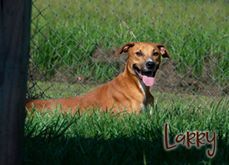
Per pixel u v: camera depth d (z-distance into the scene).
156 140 8.98
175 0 19.84
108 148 8.49
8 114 6.64
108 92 12.32
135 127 9.64
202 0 20.03
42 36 17.06
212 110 11.04
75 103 12.15
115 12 19.61
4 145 6.69
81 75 16.72
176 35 17.48
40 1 20.44
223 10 19.95
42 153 8.18
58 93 15.14
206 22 18.97
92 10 20.17
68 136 9.09
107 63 16.77
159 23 18.48
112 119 10.24
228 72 16.41
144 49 12.55
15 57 6.54
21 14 6.47
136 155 8.33
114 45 17.34
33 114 10.55
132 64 12.44
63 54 16.94
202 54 17.00
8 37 6.48
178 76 16.41
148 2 20.73
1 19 6.44
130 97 12.30
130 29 17.83
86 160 8.02
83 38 17.28
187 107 11.98
